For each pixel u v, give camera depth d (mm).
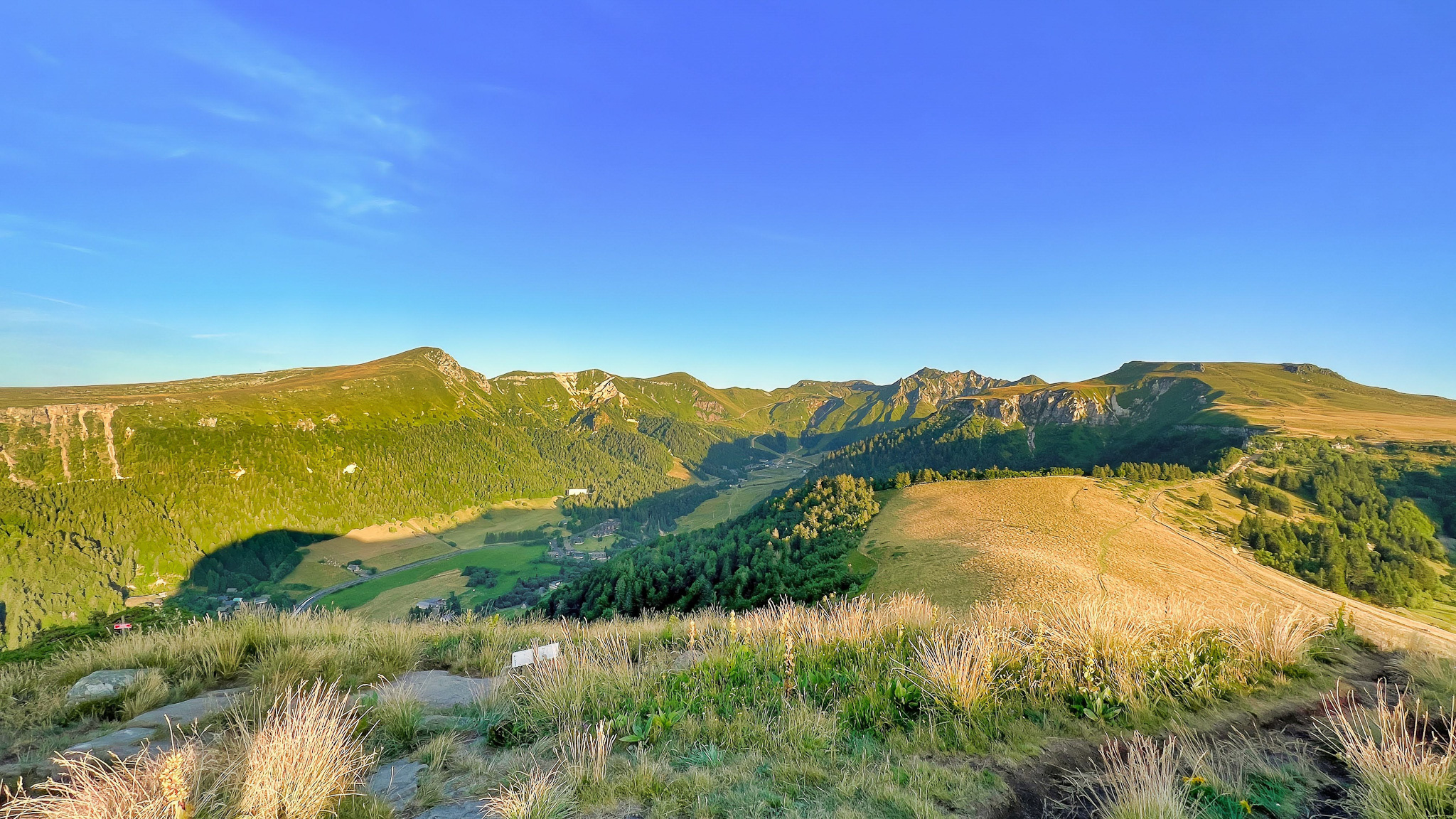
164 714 6047
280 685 6570
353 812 4117
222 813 3953
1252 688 6746
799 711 6094
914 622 9828
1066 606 8703
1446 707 5824
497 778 4750
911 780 4625
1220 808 4215
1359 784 4445
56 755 3922
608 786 4500
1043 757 5207
